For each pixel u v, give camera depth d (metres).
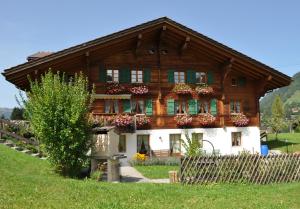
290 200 12.59
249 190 14.73
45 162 20.62
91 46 30.16
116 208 10.87
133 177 21.61
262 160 17.30
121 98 31.69
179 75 34.47
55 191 12.18
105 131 19.64
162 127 33.56
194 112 34.53
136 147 32.66
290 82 35.16
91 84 32.16
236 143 35.78
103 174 19.70
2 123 27.19
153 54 33.91
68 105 18.52
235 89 35.81
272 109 69.38
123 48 33.12
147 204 11.75
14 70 28.83
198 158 16.75
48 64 29.62
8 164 18.02
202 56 34.81
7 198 10.81
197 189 14.89
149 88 33.53
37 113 18.41
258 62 34.03
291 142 42.72
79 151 18.59
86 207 10.74
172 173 17.55
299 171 17.95
